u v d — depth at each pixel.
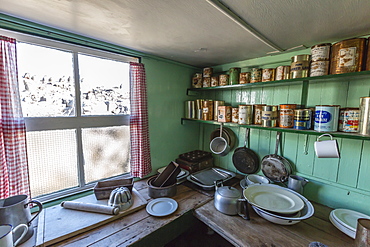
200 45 1.18
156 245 0.94
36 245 0.77
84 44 1.11
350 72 0.83
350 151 1.03
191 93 1.84
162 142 1.64
